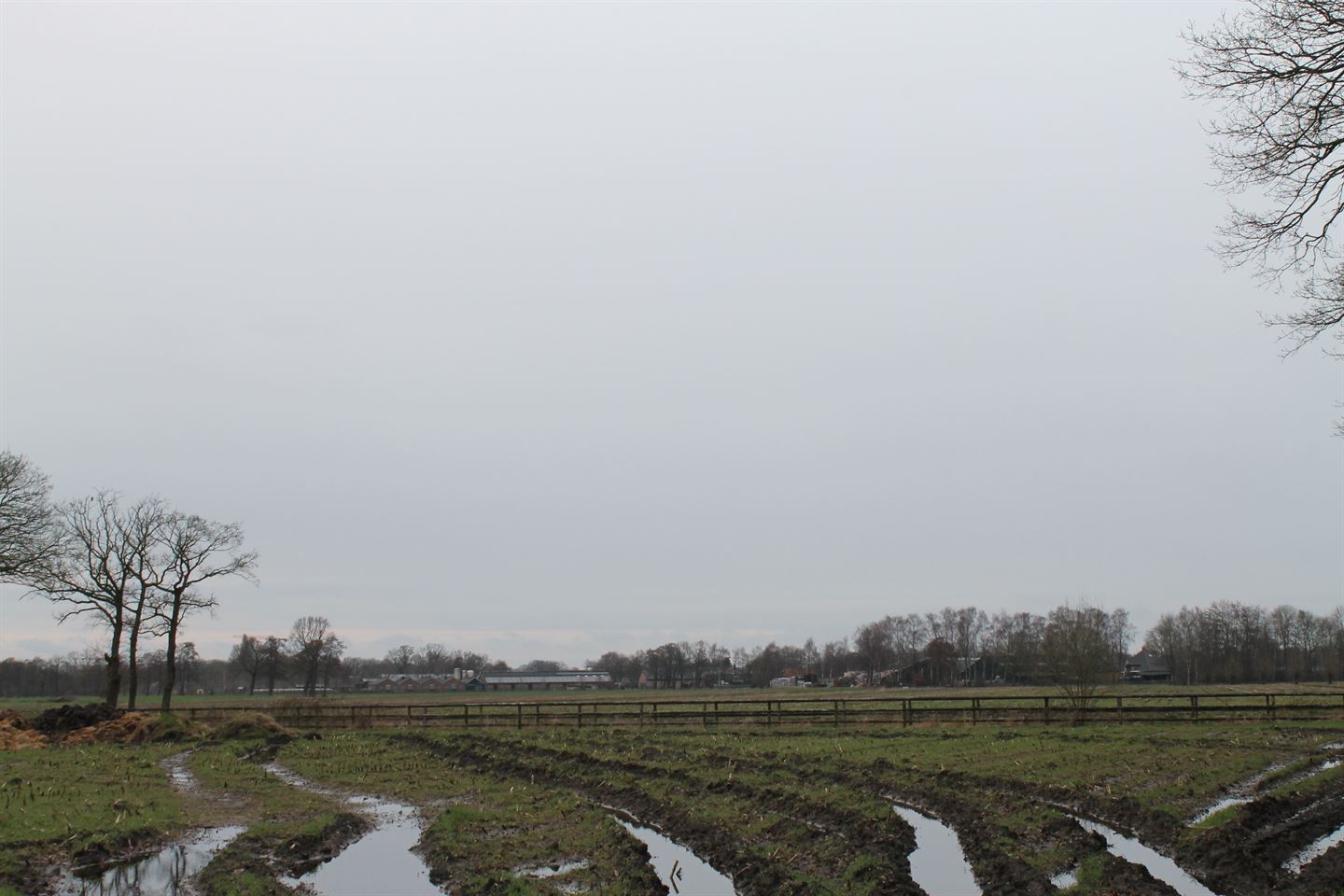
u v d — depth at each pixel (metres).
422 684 159.00
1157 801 18.77
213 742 37.41
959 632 145.88
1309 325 15.56
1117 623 118.12
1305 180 14.22
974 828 17.48
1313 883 13.05
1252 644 112.19
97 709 42.78
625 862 15.48
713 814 18.95
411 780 26.17
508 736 36.28
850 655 163.75
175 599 52.88
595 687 160.88
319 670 103.06
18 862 15.48
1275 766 23.44
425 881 15.80
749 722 39.47
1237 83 13.89
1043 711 37.03
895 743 30.27
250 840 17.53
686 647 164.62
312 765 30.03
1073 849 15.24
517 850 16.83
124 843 17.45
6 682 128.88
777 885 14.19
